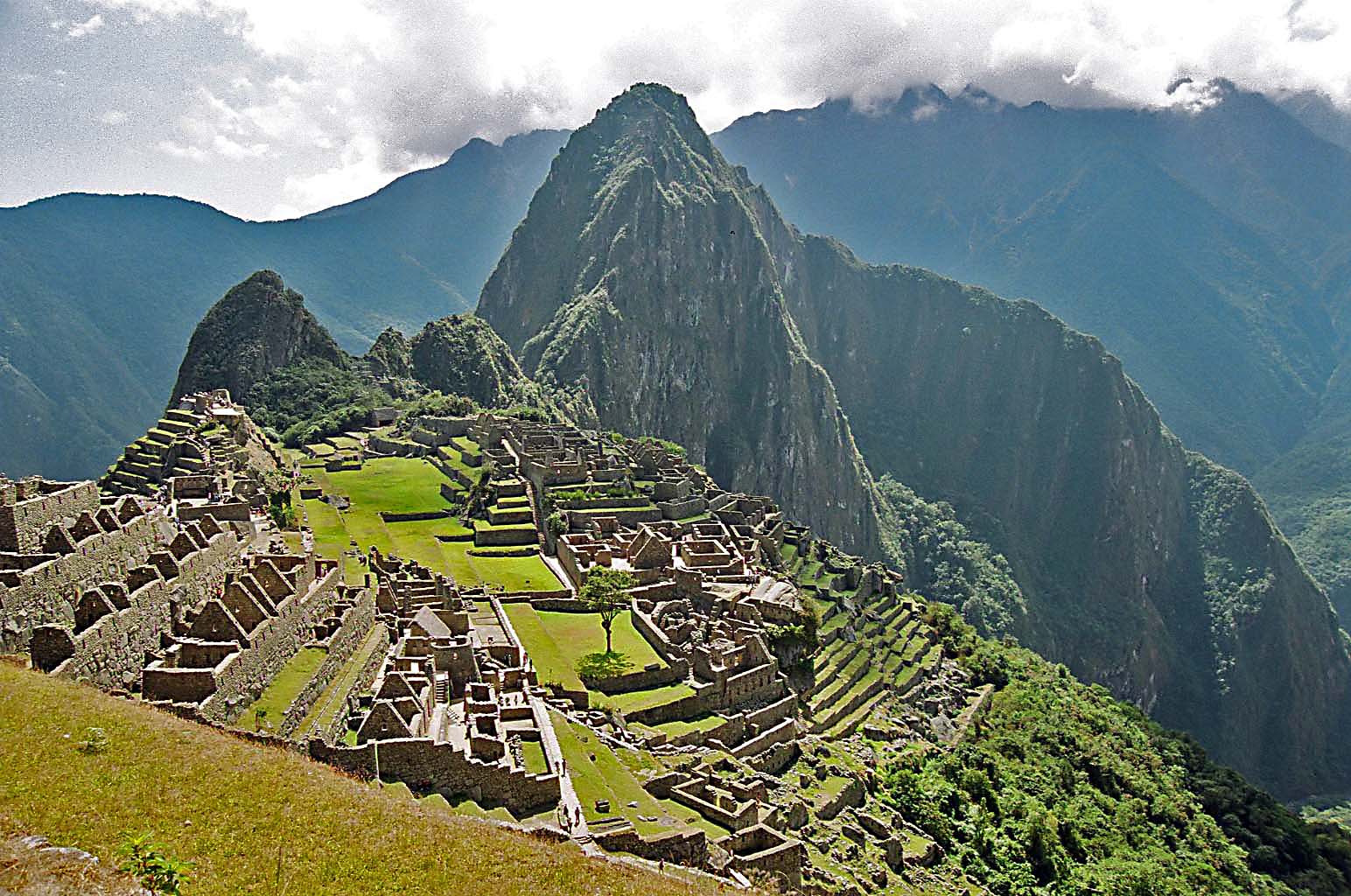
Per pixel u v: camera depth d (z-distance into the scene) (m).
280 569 53.12
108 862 24.64
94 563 44.81
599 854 39.66
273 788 32.31
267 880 27.41
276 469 139.25
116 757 30.80
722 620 90.38
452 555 110.19
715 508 157.88
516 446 159.38
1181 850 108.62
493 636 73.00
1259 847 122.56
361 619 56.31
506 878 31.94
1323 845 127.62
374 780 39.38
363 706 47.66
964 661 148.62
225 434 135.75
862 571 153.88
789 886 50.72
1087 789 114.38
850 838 68.12
